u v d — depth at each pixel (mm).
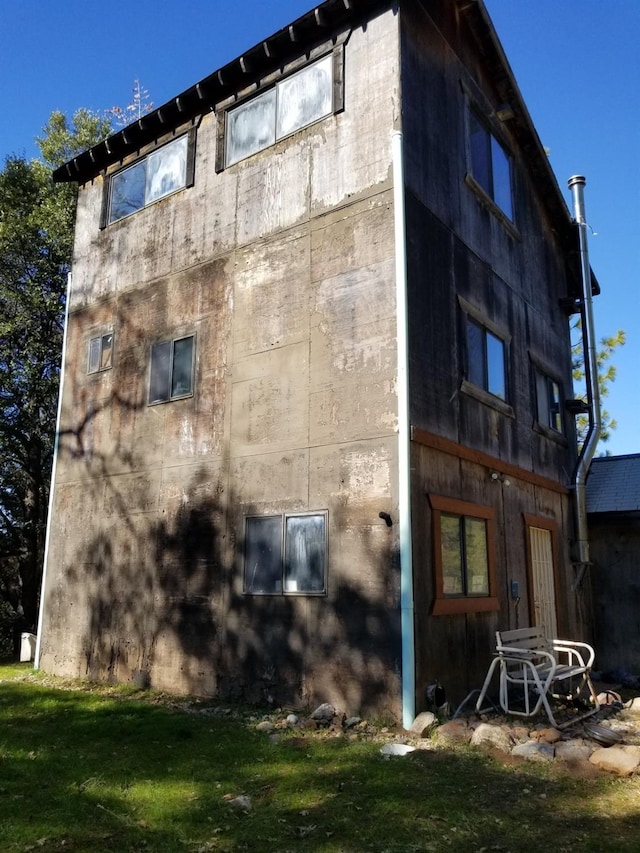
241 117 10023
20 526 17750
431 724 6387
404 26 8570
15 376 17031
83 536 10742
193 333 9852
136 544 9883
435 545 7391
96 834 4234
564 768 5422
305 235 8773
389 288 7777
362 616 7211
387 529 7203
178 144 10898
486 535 8656
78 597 10555
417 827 4297
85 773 5426
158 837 4188
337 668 7301
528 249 11883
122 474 10359
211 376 9453
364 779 5176
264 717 7316
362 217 8227
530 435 10844
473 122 10258
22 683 9812
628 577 11859
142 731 6742
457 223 9219
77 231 12406
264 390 8758
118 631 9797
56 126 19344
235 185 9828
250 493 8625
